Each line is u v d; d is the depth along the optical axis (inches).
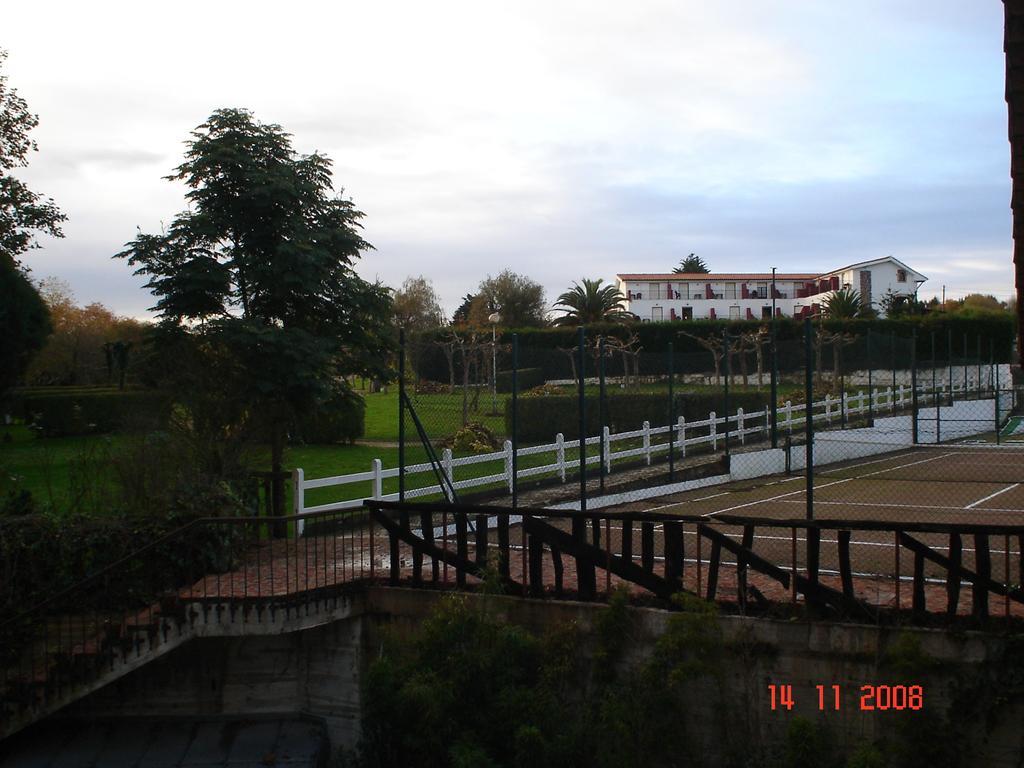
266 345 444.5
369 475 516.7
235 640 373.7
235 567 404.8
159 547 378.3
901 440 1019.3
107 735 361.1
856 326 1446.9
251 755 342.0
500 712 318.3
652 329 1438.2
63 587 369.7
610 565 337.4
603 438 635.5
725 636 314.7
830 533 516.4
